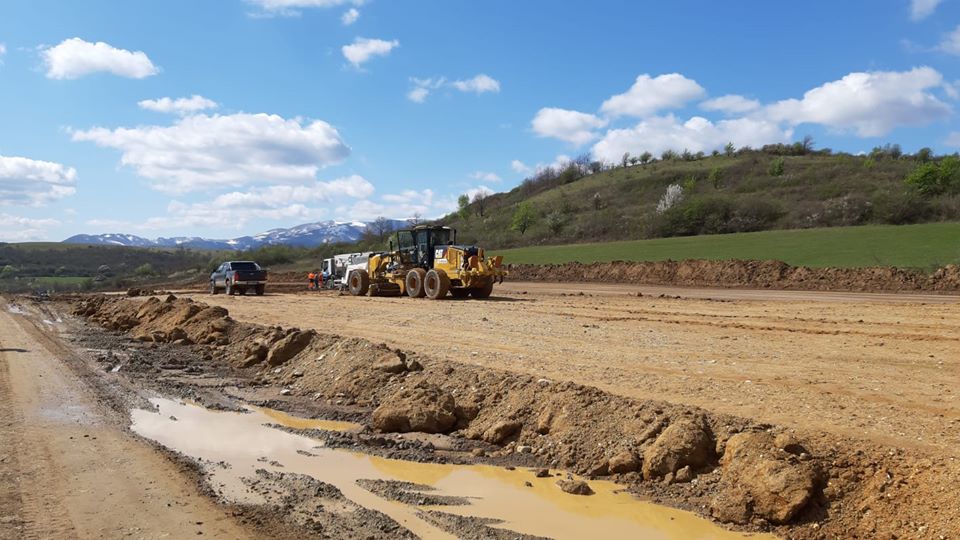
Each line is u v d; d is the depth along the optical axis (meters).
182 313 19.00
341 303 25.55
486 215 103.56
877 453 6.27
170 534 5.49
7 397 10.44
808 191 75.38
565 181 122.25
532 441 8.11
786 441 6.45
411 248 28.97
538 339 14.37
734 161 105.69
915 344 12.90
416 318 18.95
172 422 9.47
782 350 12.58
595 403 8.16
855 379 9.79
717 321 17.14
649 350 12.75
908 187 59.88
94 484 6.64
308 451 8.15
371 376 11.00
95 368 13.45
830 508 5.86
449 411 9.05
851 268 29.33
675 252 43.00
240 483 6.87
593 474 7.13
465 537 5.66
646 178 99.56
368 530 5.71
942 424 7.24
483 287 26.86
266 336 14.62
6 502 6.09
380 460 7.80
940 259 29.36
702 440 6.92
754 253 37.81
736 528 5.91
